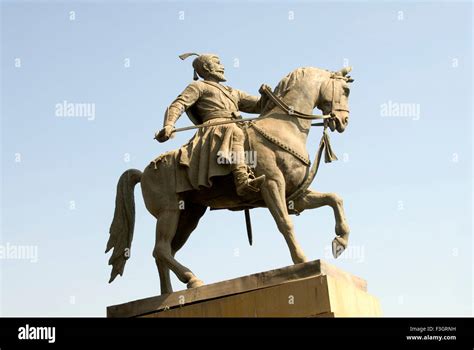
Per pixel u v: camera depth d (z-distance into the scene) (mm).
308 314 9492
